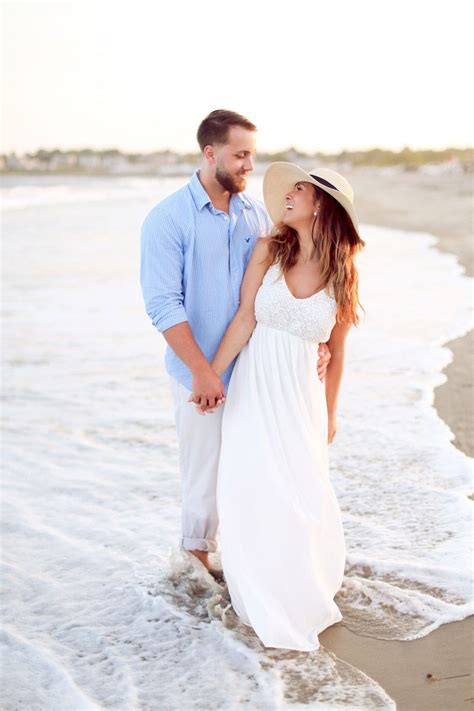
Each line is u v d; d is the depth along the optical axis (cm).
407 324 875
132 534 421
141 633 330
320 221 337
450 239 1677
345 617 341
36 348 815
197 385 345
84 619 342
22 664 308
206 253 354
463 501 437
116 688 293
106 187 5784
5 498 469
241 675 300
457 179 5884
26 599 359
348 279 342
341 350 365
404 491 456
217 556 399
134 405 639
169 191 4603
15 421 604
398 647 317
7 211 2748
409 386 653
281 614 322
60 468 514
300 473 335
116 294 1106
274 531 327
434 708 278
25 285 1182
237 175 345
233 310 361
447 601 348
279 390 338
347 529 414
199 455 372
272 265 348
